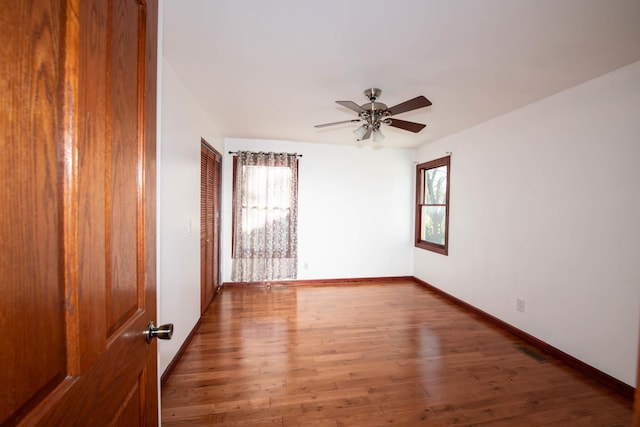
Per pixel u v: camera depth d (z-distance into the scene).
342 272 4.67
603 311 2.08
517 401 1.86
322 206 4.57
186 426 1.61
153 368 0.90
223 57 1.94
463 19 1.53
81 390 0.51
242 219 4.26
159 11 1.02
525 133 2.76
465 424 1.66
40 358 0.43
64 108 0.47
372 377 2.10
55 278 0.46
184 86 2.38
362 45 1.78
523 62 1.96
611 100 2.05
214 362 2.28
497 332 2.89
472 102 2.69
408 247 4.87
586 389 1.99
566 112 2.38
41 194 0.43
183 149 2.38
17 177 0.38
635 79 1.92
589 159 2.19
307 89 2.45
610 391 1.97
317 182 4.55
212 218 3.64
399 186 4.83
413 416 1.72
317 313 3.33
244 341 2.63
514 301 2.87
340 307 3.54
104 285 0.59
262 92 2.52
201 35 1.69
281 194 4.34
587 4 1.39
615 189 2.02
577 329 2.26
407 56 1.91
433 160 4.34
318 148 4.54
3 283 0.37
